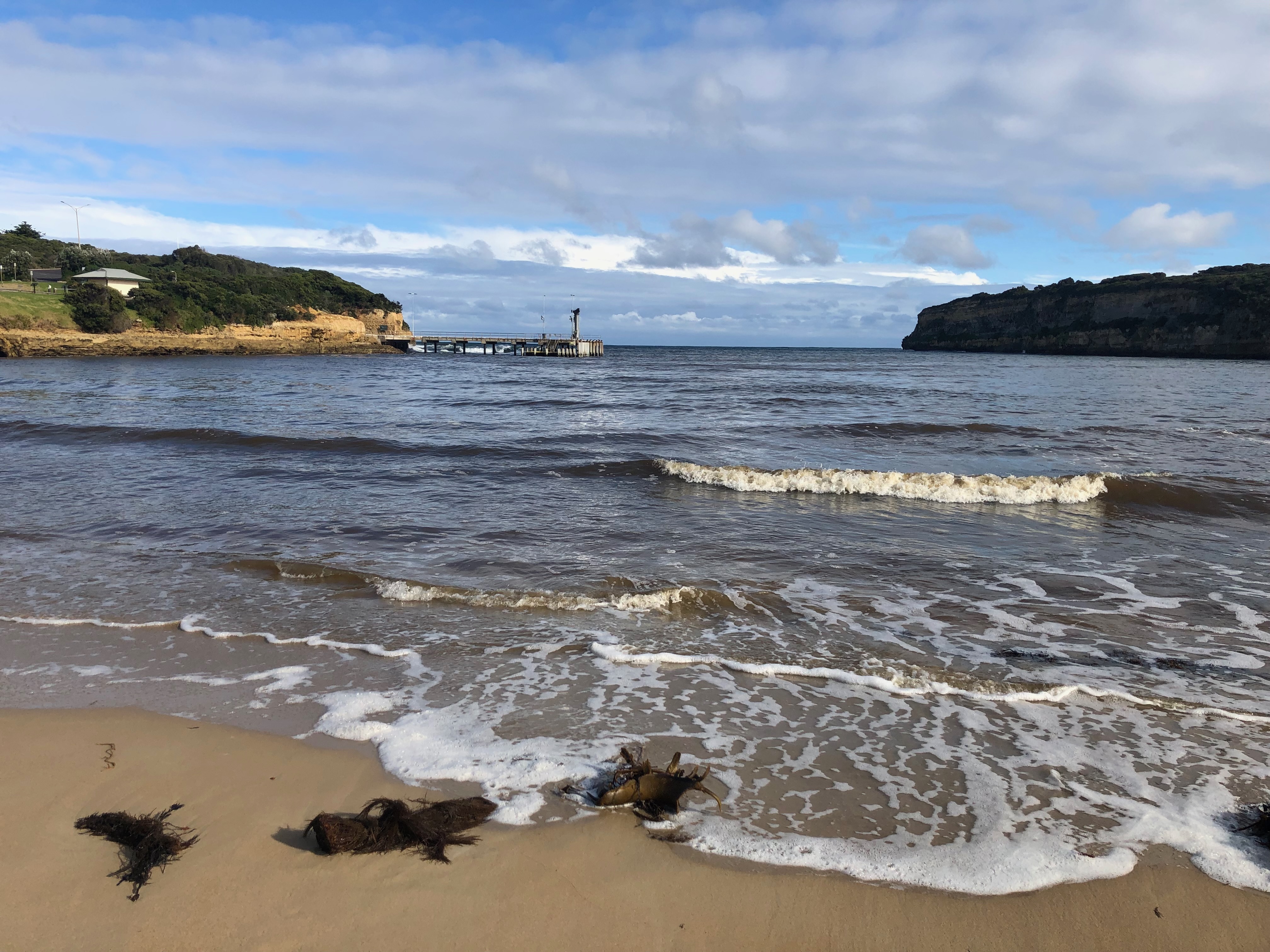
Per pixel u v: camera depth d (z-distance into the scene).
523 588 6.99
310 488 11.75
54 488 11.42
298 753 4.04
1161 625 6.30
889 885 3.07
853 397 31.25
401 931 2.77
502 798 3.64
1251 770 3.98
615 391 35.19
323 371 55.09
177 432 17.05
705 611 6.49
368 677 5.10
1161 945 2.79
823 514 10.47
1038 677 5.20
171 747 4.08
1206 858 3.23
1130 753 4.16
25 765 3.87
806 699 4.84
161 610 6.35
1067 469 14.48
